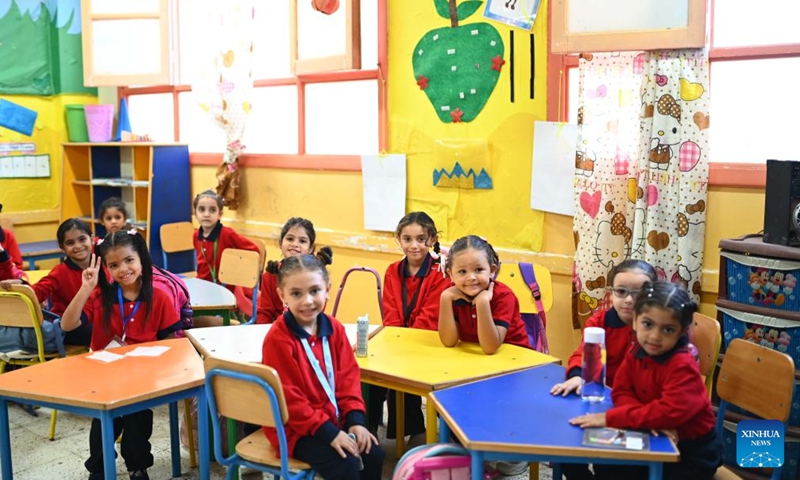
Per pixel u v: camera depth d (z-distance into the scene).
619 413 2.06
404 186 4.25
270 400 2.15
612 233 3.47
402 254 4.34
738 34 3.24
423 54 4.09
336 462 2.25
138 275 2.99
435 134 4.11
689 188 3.23
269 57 5.01
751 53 3.17
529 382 2.44
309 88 4.77
